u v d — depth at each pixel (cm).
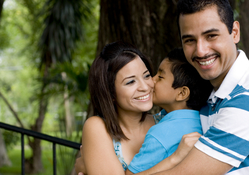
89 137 132
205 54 113
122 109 143
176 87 135
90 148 130
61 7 804
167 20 252
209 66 115
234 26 120
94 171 126
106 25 285
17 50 1519
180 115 131
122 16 270
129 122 143
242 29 347
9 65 1864
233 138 102
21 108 1925
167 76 137
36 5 1012
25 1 1019
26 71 1833
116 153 135
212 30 110
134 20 262
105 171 125
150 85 137
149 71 146
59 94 671
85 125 137
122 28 270
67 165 477
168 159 115
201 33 112
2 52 1425
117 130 134
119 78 131
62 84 632
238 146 101
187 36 117
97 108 140
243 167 107
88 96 541
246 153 102
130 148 139
